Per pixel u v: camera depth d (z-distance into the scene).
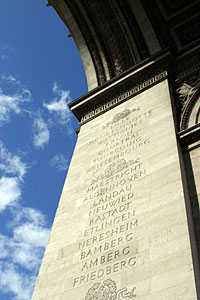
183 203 10.43
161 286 8.68
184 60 17.86
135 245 10.34
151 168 12.67
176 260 9.05
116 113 17.70
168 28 20.92
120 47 21.72
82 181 14.93
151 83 17.52
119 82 18.91
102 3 22.25
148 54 19.70
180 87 16.70
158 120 14.84
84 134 18.25
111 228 11.57
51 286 11.18
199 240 9.73
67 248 12.17
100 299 9.61
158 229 10.26
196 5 20.59
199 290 8.18
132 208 11.66
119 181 13.31
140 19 20.70
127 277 9.60
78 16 23.38
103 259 10.73
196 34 20.23
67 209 13.98
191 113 14.90
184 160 12.70
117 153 14.94
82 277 10.71
